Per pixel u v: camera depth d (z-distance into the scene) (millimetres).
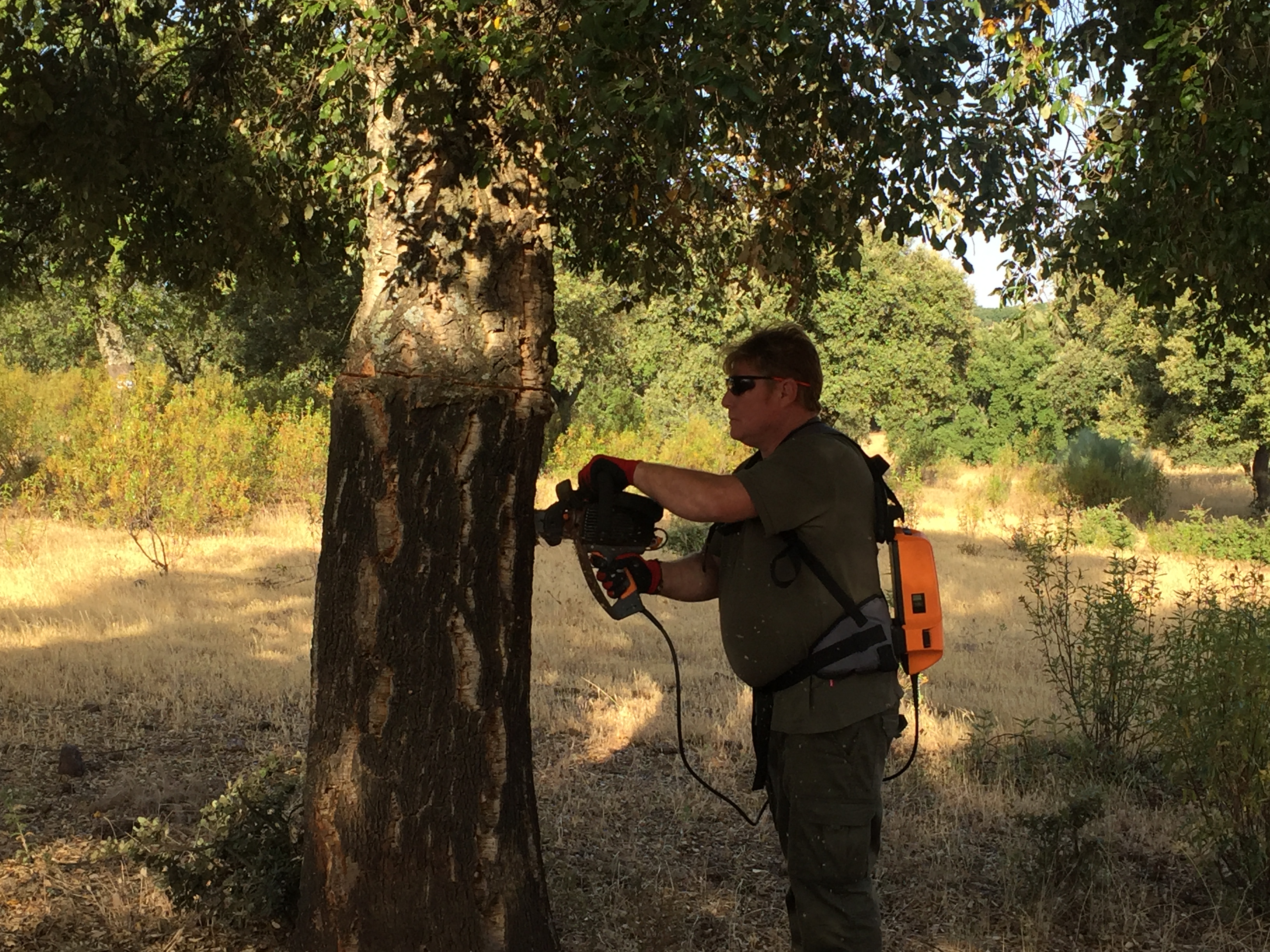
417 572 2967
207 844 3666
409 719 2986
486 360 3002
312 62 5098
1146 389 24672
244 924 3541
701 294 5484
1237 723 4133
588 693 7242
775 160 3529
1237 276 4625
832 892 2779
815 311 19734
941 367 23922
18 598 9516
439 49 2764
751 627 2801
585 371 25297
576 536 2844
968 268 3719
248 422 16578
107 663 7445
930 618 2834
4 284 6207
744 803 5141
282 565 11812
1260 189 4266
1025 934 3812
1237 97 3941
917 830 4789
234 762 5555
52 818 4664
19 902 3717
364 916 3016
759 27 2826
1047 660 7504
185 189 5418
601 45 2785
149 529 13305
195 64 5941
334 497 3037
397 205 3000
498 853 3074
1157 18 3908
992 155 3482
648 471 2771
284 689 7027
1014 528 18234
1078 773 5562
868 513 2838
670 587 3033
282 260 5938
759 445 3029
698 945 3666
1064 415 41344
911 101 3191
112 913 3629
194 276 6152
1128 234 4211
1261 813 4242
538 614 9711
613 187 4363
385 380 2963
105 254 6074
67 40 5598
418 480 2957
